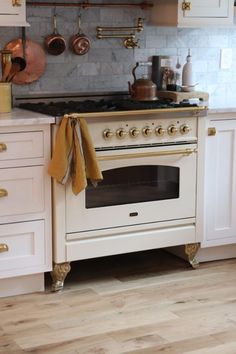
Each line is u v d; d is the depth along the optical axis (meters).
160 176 3.79
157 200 3.81
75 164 3.47
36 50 3.97
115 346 3.04
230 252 4.18
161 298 3.56
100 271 3.96
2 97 3.59
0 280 3.55
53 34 3.99
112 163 3.63
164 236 3.86
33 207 3.51
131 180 3.72
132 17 4.20
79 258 3.66
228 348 3.03
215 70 4.50
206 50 4.45
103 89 4.20
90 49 4.12
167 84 4.29
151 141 3.71
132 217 3.75
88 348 3.02
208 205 3.98
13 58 3.78
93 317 3.33
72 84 4.11
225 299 3.56
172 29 4.32
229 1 4.11
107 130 3.57
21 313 3.37
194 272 3.95
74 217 3.60
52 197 3.55
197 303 3.50
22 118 3.40
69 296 3.59
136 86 3.98
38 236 3.55
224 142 3.95
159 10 4.14
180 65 4.38
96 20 4.10
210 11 4.07
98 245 3.69
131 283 3.78
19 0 3.56
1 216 3.45
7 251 3.50
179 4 3.97
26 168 3.46
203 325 3.25
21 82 3.96
